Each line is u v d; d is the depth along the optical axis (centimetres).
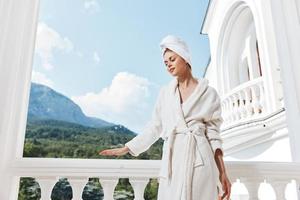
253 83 659
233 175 222
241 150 656
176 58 185
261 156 586
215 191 160
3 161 210
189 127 174
